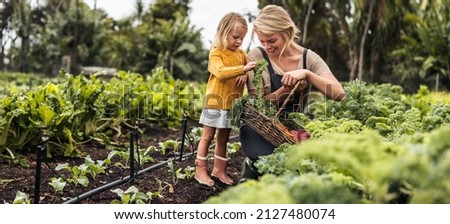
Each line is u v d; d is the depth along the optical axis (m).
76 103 4.53
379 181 1.53
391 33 16.95
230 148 4.70
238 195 1.55
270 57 3.34
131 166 3.32
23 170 3.60
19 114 3.83
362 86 3.91
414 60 17.64
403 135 2.53
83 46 24.75
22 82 12.38
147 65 22.67
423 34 16.30
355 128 2.66
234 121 3.00
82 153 4.31
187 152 4.54
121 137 5.32
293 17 16.11
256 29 3.21
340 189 1.63
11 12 22.94
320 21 17.92
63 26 24.50
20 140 3.94
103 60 25.28
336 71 21.14
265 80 3.32
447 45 16.05
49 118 3.99
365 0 16.14
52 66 24.89
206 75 22.92
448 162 1.33
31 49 24.67
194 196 3.20
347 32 17.52
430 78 17.75
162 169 3.79
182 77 22.34
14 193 3.02
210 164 4.04
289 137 2.81
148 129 5.94
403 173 1.40
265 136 2.88
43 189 3.12
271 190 1.49
